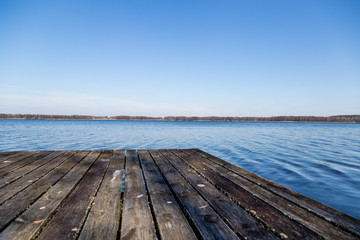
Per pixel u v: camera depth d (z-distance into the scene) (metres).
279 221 1.74
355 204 4.17
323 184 5.45
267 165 7.69
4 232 1.54
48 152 5.45
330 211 1.89
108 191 2.51
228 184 2.78
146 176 3.24
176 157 4.83
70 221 1.73
